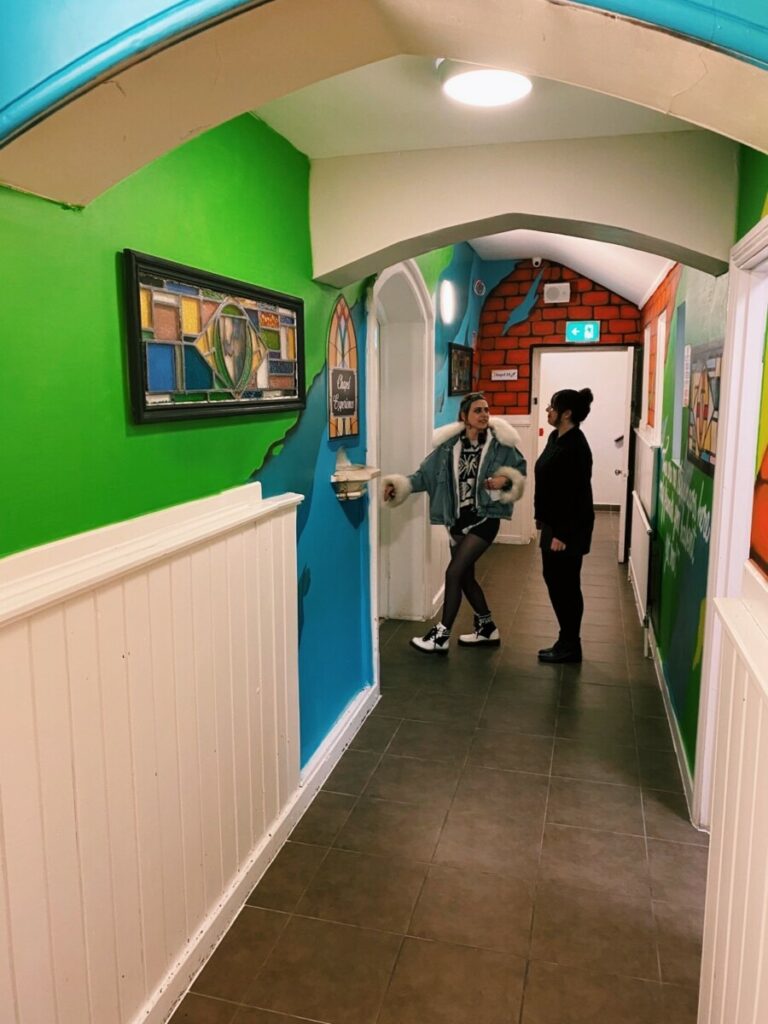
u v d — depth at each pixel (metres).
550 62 1.07
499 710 3.41
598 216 2.34
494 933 2.04
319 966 1.92
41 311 1.34
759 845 1.09
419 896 2.18
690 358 3.23
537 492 3.85
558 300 6.50
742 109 1.05
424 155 2.43
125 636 1.53
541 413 8.71
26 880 1.29
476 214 2.42
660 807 2.64
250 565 2.08
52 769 1.34
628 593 5.37
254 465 2.20
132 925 1.62
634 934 2.03
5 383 1.26
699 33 0.89
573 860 2.35
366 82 1.89
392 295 4.12
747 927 1.15
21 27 1.05
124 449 1.59
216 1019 1.76
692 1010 1.78
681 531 3.30
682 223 2.28
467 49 1.09
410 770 2.89
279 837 2.38
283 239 2.34
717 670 2.40
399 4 0.97
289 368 2.37
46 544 1.36
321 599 2.83
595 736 3.16
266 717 2.26
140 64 1.05
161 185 1.69
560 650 3.99
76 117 1.13
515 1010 1.79
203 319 1.85
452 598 4.09
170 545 1.63
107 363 1.52
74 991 1.44
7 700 1.22
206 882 1.94
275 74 1.16
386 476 4.03
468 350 5.97
